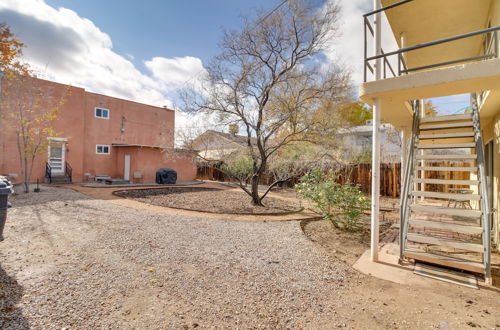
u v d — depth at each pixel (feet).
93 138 53.36
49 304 8.38
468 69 11.22
